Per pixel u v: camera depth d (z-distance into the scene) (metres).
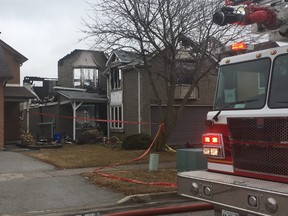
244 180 4.95
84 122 28.61
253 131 5.03
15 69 25.38
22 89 24.44
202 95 25.03
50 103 30.36
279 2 5.30
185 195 5.45
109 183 10.12
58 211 7.80
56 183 10.46
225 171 5.51
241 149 5.21
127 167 13.23
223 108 5.67
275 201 4.23
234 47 5.77
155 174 11.38
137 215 6.16
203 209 6.56
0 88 20.19
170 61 17.62
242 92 5.45
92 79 32.53
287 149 4.63
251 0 5.55
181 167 10.42
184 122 24.42
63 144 23.70
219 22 5.33
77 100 26.61
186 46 17.52
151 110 23.94
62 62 34.84
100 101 27.53
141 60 20.55
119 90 26.25
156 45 16.62
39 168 13.12
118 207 8.11
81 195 9.06
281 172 4.73
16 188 9.85
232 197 4.73
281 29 5.38
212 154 5.63
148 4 15.99
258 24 5.48
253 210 4.46
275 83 5.00
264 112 4.91
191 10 16.28
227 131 5.49
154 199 8.69
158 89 24.06
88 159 15.35
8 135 23.69
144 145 19.72
